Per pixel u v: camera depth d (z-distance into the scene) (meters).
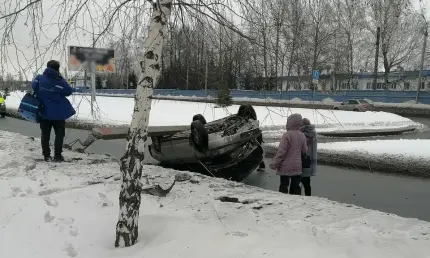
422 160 11.11
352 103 36.62
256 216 4.89
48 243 3.79
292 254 3.55
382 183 9.09
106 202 5.15
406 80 46.81
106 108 27.06
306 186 7.32
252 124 9.05
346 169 10.62
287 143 6.71
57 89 7.71
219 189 6.38
